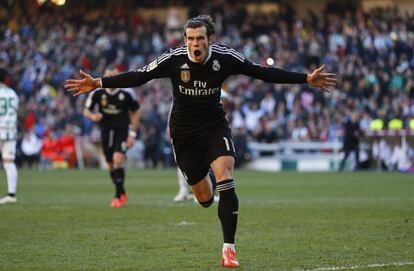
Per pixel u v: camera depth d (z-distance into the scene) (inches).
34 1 3629.4
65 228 912.3
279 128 2635.3
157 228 909.8
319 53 2883.9
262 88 2726.4
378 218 1002.1
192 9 3440.0
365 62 2815.0
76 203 1255.5
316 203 1234.0
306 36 2999.5
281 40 2992.1
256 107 2682.1
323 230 884.6
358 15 3061.0
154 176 2110.0
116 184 1193.4
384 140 2452.0
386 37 2859.3
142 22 3454.7
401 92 2645.2
